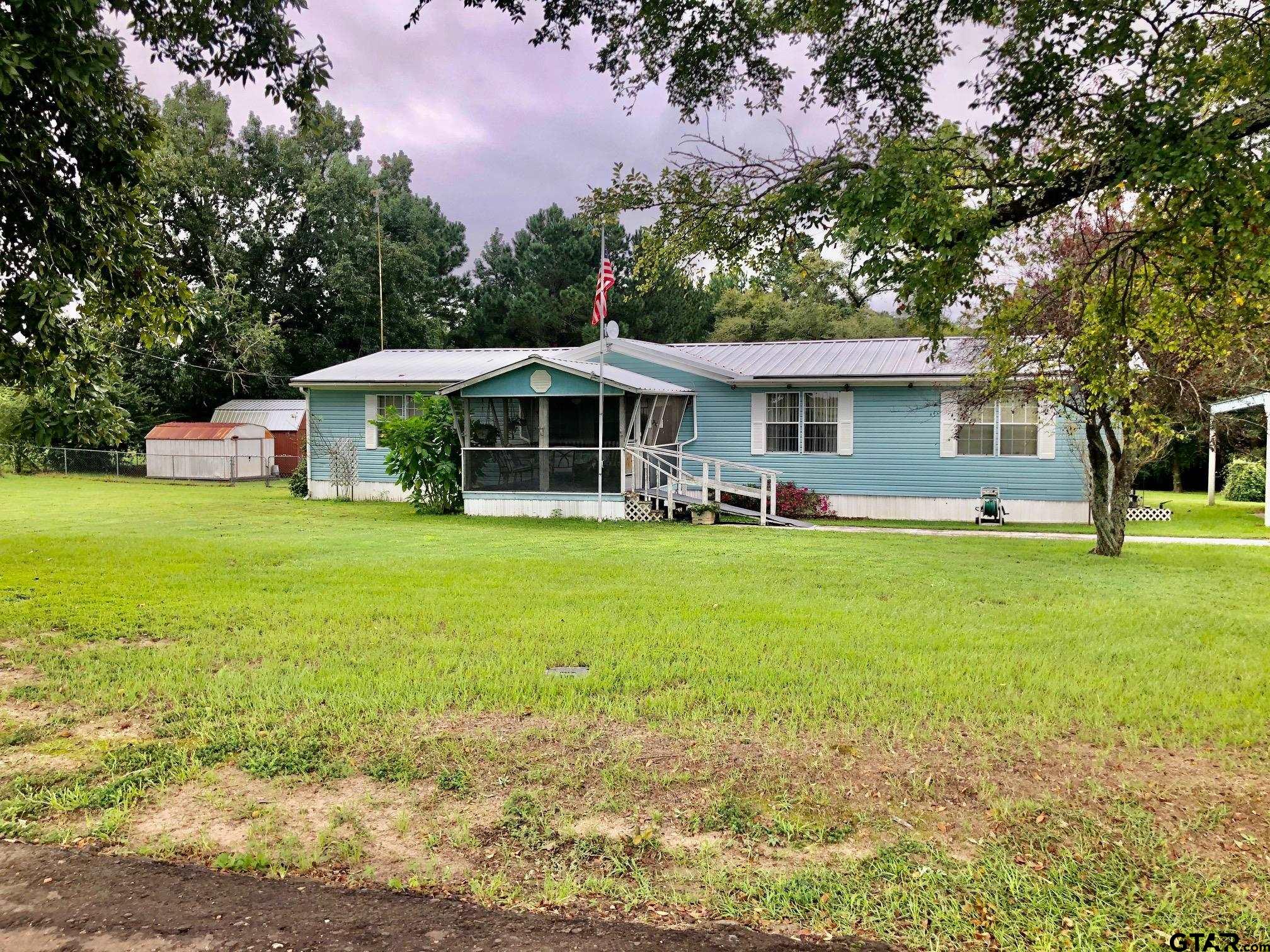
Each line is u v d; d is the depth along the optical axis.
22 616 7.89
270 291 42.66
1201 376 12.82
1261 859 3.58
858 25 6.48
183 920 3.13
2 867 3.53
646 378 20.05
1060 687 5.79
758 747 4.77
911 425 19.25
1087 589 9.66
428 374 23.06
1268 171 4.70
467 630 7.40
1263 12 5.25
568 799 4.13
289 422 36.38
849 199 5.79
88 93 7.36
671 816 3.97
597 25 6.82
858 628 7.51
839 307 42.34
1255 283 5.71
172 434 32.41
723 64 6.94
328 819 3.94
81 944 2.98
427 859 3.58
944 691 5.69
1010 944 3.00
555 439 17.97
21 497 23.19
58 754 4.70
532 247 47.75
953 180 5.94
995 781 4.35
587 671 6.23
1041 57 5.53
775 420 20.22
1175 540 15.48
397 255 44.00
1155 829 3.84
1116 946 2.98
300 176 42.41
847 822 3.91
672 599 8.80
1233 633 7.55
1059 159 5.77
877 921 3.15
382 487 23.05
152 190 10.08
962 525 17.94
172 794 4.21
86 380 8.98
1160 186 5.14
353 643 6.92
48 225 7.67
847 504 19.73
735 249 7.07
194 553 11.98
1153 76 5.44
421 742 4.80
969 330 13.36
